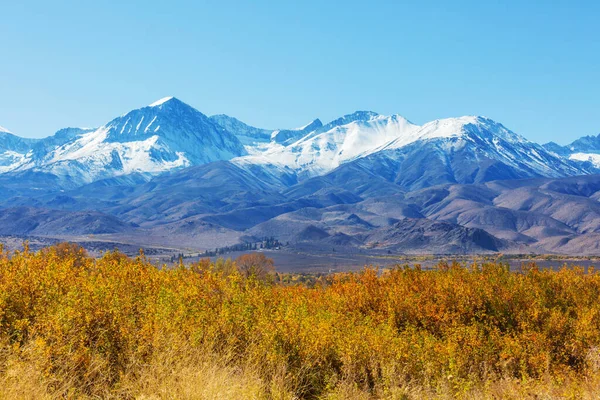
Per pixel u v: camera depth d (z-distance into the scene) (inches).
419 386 482.9
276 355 452.8
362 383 487.5
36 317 396.2
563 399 490.0
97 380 362.6
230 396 354.6
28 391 314.3
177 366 377.1
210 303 526.0
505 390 502.6
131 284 550.6
